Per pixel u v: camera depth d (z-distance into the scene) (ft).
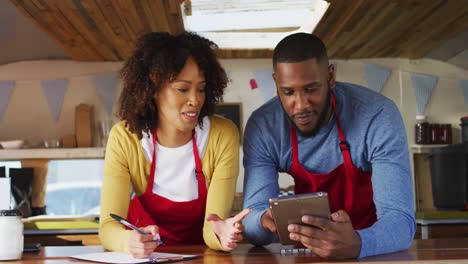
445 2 12.14
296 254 6.13
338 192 7.21
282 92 6.32
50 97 17.11
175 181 7.46
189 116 6.82
